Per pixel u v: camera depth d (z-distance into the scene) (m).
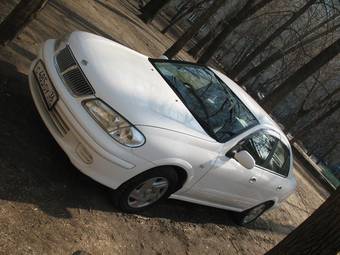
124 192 4.78
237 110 6.05
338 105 24.16
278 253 4.23
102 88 4.66
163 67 5.99
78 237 4.21
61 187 4.66
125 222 4.93
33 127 5.26
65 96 4.60
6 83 5.87
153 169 4.76
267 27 20.73
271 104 13.50
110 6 18.61
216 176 5.50
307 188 15.54
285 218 9.61
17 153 4.65
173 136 4.80
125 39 14.46
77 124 4.45
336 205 3.91
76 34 5.51
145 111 4.73
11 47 7.01
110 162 4.47
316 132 35.44
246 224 7.32
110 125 4.47
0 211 3.85
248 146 5.88
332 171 42.97
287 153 6.97
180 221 5.93
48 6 10.89
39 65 5.14
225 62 39.69
